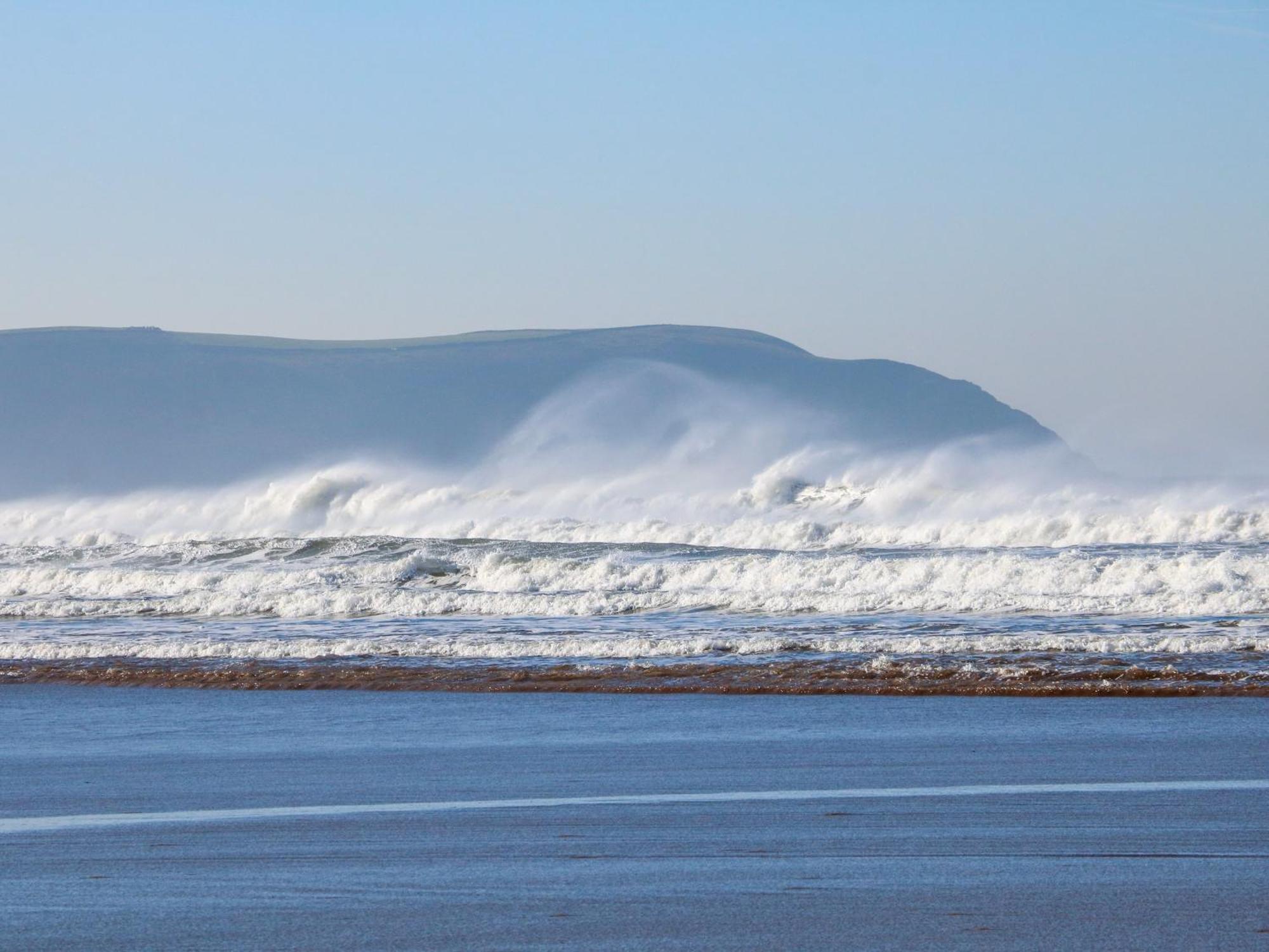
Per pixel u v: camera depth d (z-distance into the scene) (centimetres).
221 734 4703
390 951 2089
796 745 4178
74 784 3734
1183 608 7731
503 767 3869
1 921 2289
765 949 2075
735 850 2758
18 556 15425
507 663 6431
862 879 2495
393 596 9462
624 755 4066
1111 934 2122
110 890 2494
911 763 3803
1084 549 12181
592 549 13150
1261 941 2077
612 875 2556
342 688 5969
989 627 7269
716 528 16225
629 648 6688
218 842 2911
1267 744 3984
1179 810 3064
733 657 6381
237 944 2136
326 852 2792
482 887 2478
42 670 6744
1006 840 2800
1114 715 4678
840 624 7594
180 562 14688
